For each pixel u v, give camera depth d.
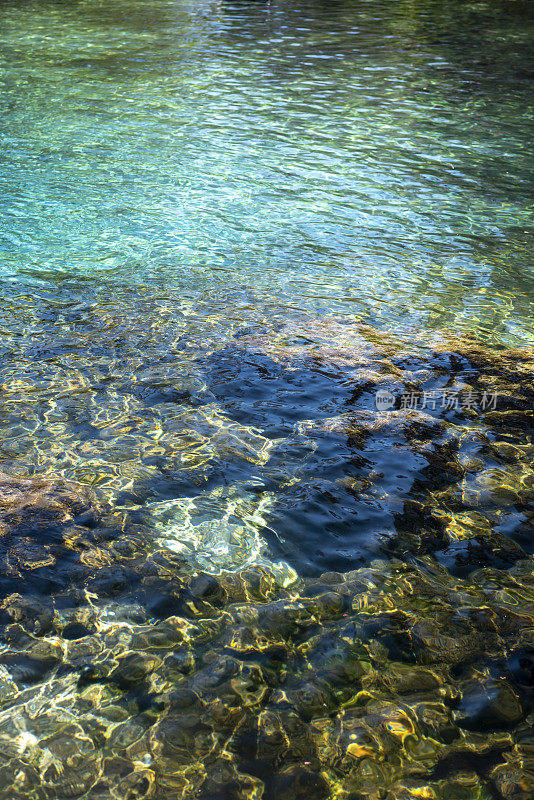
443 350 7.04
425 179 12.13
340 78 18.25
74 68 18.48
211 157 12.94
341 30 24.00
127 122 14.65
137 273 8.74
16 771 3.14
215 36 22.75
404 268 9.05
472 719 3.42
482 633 3.92
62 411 5.91
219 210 10.77
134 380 6.43
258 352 6.95
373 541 4.63
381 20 25.75
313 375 6.59
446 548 4.58
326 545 4.59
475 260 9.31
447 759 3.22
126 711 3.44
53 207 10.67
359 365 6.76
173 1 28.64
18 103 15.60
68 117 14.84
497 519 4.84
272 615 4.04
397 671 3.69
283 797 3.04
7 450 5.35
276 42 22.11
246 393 6.29
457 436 5.73
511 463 5.42
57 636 3.85
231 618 4.01
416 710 3.46
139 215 10.52
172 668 3.68
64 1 28.06
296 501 4.98
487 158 13.10
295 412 6.04
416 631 3.94
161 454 5.43
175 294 8.21
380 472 5.30
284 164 12.70
